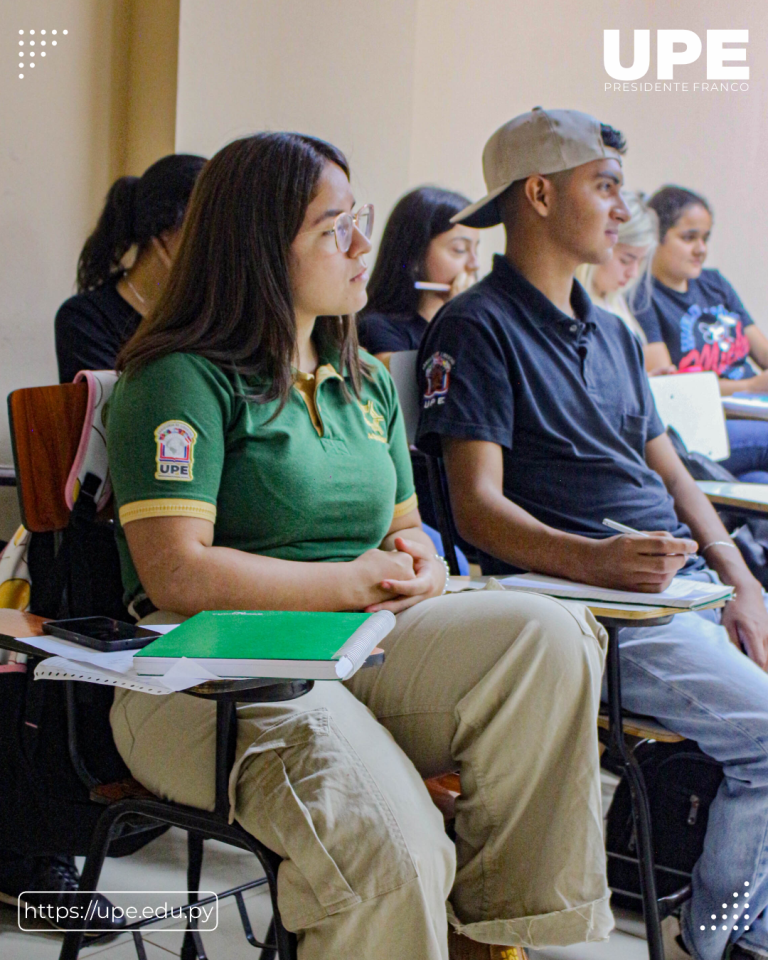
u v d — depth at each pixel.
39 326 2.64
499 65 3.78
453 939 1.10
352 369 1.37
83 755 1.19
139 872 1.70
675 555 1.44
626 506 1.79
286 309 1.23
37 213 2.62
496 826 1.07
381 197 3.54
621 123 3.97
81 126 2.72
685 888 1.58
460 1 3.66
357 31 3.34
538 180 1.83
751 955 1.48
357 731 0.98
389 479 1.34
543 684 1.07
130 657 0.91
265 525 1.20
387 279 3.08
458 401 1.72
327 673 0.80
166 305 1.26
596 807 1.07
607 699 1.53
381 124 3.48
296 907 0.88
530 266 1.87
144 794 1.04
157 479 1.12
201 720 1.02
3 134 2.53
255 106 3.03
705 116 3.99
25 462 1.25
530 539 1.59
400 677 1.13
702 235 4.00
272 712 0.98
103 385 1.26
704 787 1.61
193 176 2.13
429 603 1.19
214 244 1.24
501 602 1.13
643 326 4.02
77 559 1.29
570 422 1.79
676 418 3.03
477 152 3.80
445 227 3.03
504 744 1.06
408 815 0.91
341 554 1.27
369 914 0.87
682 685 1.47
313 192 1.25
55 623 1.02
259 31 2.99
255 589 1.11
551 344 1.82
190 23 2.77
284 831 0.90
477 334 1.76
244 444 1.20
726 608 1.78
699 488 2.03
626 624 1.33
